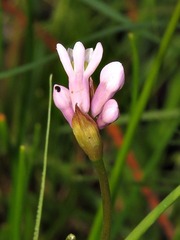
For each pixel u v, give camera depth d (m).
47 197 0.21
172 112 0.20
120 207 0.21
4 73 0.17
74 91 0.09
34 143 0.17
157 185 0.20
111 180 0.15
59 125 0.21
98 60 0.09
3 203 0.21
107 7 0.18
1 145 0.21
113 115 0.09
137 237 0.10
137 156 0.22
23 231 0.18
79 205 0.22
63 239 0.21
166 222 0.19
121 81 0.09
